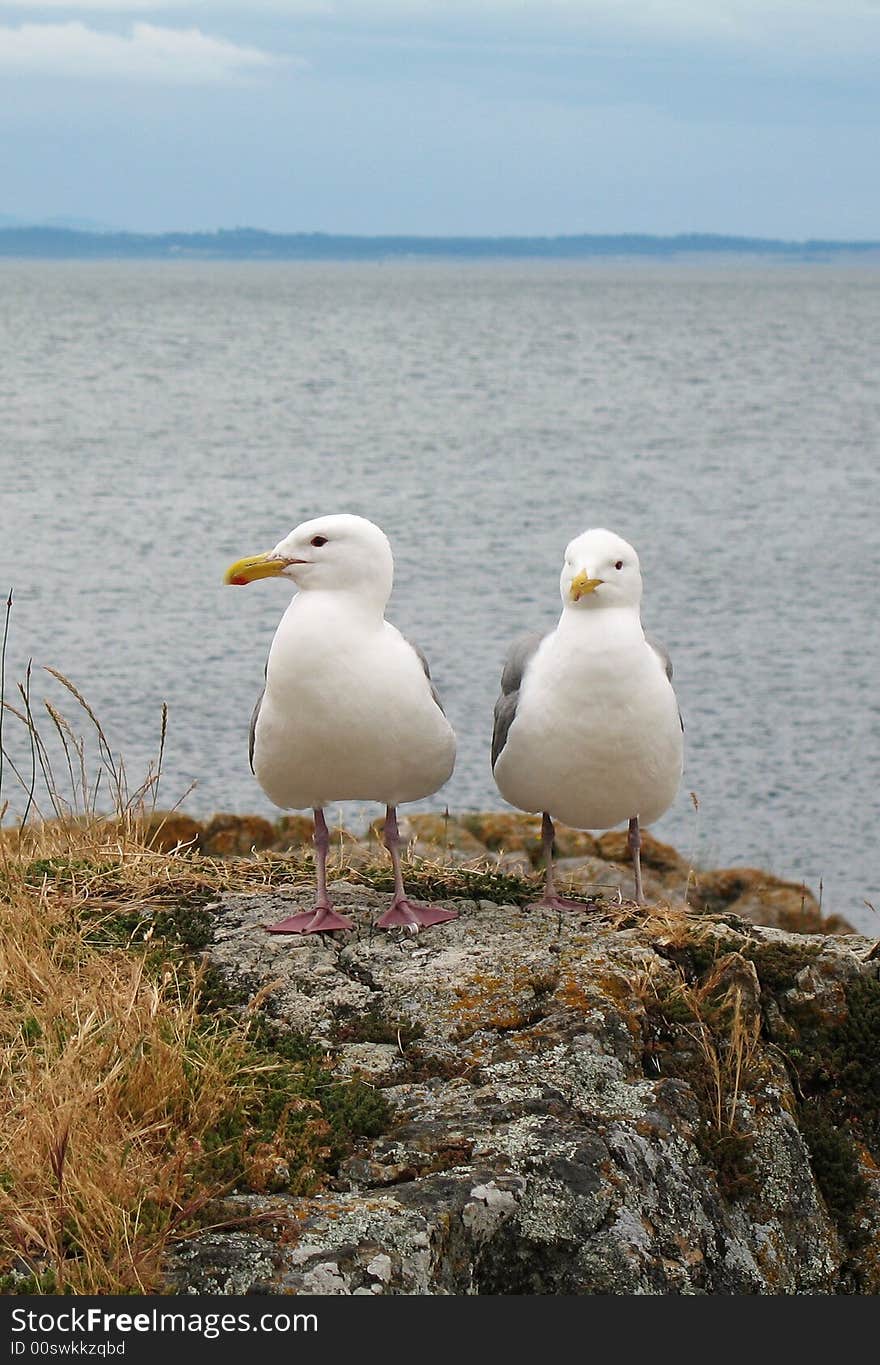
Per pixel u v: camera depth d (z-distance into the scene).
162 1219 5.34
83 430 64.62
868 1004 7.31
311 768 7.43
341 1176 5.74
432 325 180.75
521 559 35.59
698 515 43.50
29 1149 5.50
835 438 66.06
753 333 167.62
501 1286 5.56
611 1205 5.73
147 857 8.73
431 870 8.71
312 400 83.25
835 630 29.19
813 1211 6.50
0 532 37.84
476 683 24.27
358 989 7.00
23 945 7.30
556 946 7.24
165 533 38.47
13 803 16.64
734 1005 6.92
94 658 25.17
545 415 76.25
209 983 7.16
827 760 21.47
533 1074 6.34
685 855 17.92
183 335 152.88
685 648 27.70
